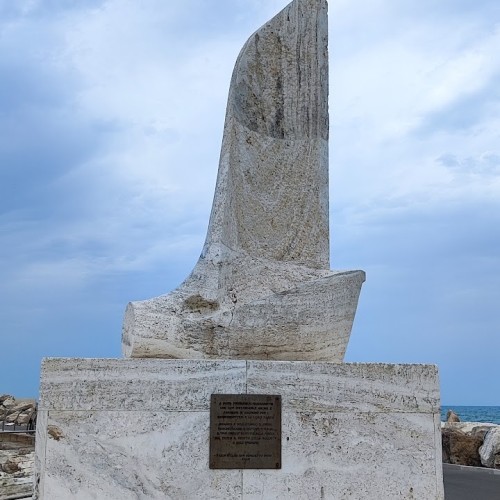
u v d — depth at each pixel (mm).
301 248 6121
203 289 5418
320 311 5531
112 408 4711
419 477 5066
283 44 6402
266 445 4852
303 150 6316
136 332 5035
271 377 4957
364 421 5043
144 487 4656
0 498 8438
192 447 4762
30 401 25031
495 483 11227
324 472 4906
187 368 4855
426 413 5172
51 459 4582
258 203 6023
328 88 6602
